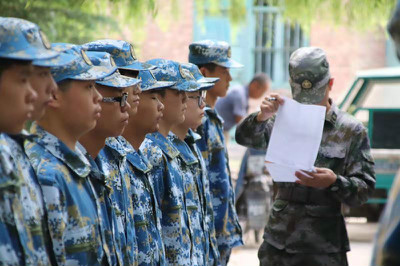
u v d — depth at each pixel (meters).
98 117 4.36
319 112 5.72
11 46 3.58
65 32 11.68
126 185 5.00
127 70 5.33
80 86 4.25
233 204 7.25
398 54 3.20
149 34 21.23
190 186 6.04
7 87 3.56
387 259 2.97
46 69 3.80
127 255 4.84
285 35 22.36
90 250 4.17
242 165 11.76
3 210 3.54
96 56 4.77
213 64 7.41
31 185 3.84
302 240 6.02
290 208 6.05
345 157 6.03
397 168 13.14
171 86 5.82
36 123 4.23
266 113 6.00
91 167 4.48
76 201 4.12
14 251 3.54
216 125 7.16
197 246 6.00
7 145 3.64
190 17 21.42
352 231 13.51
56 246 3.98
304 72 5.94
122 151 4.96
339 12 11.40
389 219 2.98
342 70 21.95
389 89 13.74
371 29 11.88
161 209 5.69
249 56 22.38
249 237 12.81
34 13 11.23
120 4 11.01
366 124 13.69
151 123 5.41
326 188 5.98
